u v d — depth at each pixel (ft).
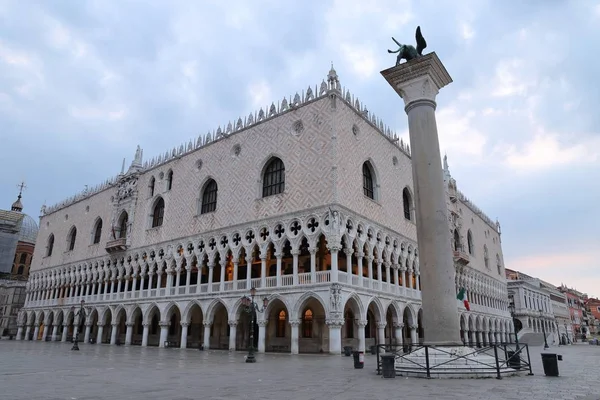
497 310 268.62
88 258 221.05
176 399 37.70
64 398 37.65
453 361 59.72
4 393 40.45
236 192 156.87
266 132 154.30
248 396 39.78
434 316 65.31
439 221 69.26
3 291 323.16
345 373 64.03
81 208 243.19
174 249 172.04
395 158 174.19
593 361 97.55
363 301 130.00
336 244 122.42
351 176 138.21
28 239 384.88
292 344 122.62
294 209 135.95
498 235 307.37
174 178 186.70
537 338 280.72
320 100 140.26
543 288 380.58
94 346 166.40
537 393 42.09
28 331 252.83
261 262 147.02
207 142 177.06
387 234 153.69
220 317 164.35
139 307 179.63
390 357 57.11
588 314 552.00
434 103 77.46
